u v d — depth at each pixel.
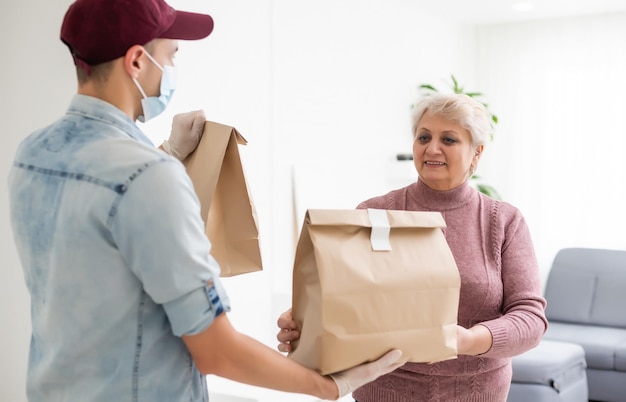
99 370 1.19
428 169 1.94
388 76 5.07
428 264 1.48
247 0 3.63
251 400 2.76
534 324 1.80
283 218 3.97
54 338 1.20
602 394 4.30
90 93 1.25
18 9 2.77
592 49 5.69
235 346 1.20
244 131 3.63
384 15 5.01
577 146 5.77
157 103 1.32
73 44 1.22
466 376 1.86
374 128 4.90
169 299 1.14
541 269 5.22
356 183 4.68
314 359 1.36
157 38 1.28
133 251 1.13
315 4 4.24
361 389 1.95
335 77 4.47
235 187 1.59
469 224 1.95
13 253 2.75
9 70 2.78
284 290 3.97
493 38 6.10
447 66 5.81
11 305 2.76
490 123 1.99
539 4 5.35
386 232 1.46
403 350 1.44
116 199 1.13
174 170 1.16
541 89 5.90
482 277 1.88
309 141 4.21
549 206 5.89
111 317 1.17
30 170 1.23
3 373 2.76
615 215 5.64
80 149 1.20
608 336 4.45
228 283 3.50
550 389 3.82
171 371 1.21
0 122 2.79
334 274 1.36
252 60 3.69
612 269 4.91
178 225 1.13
